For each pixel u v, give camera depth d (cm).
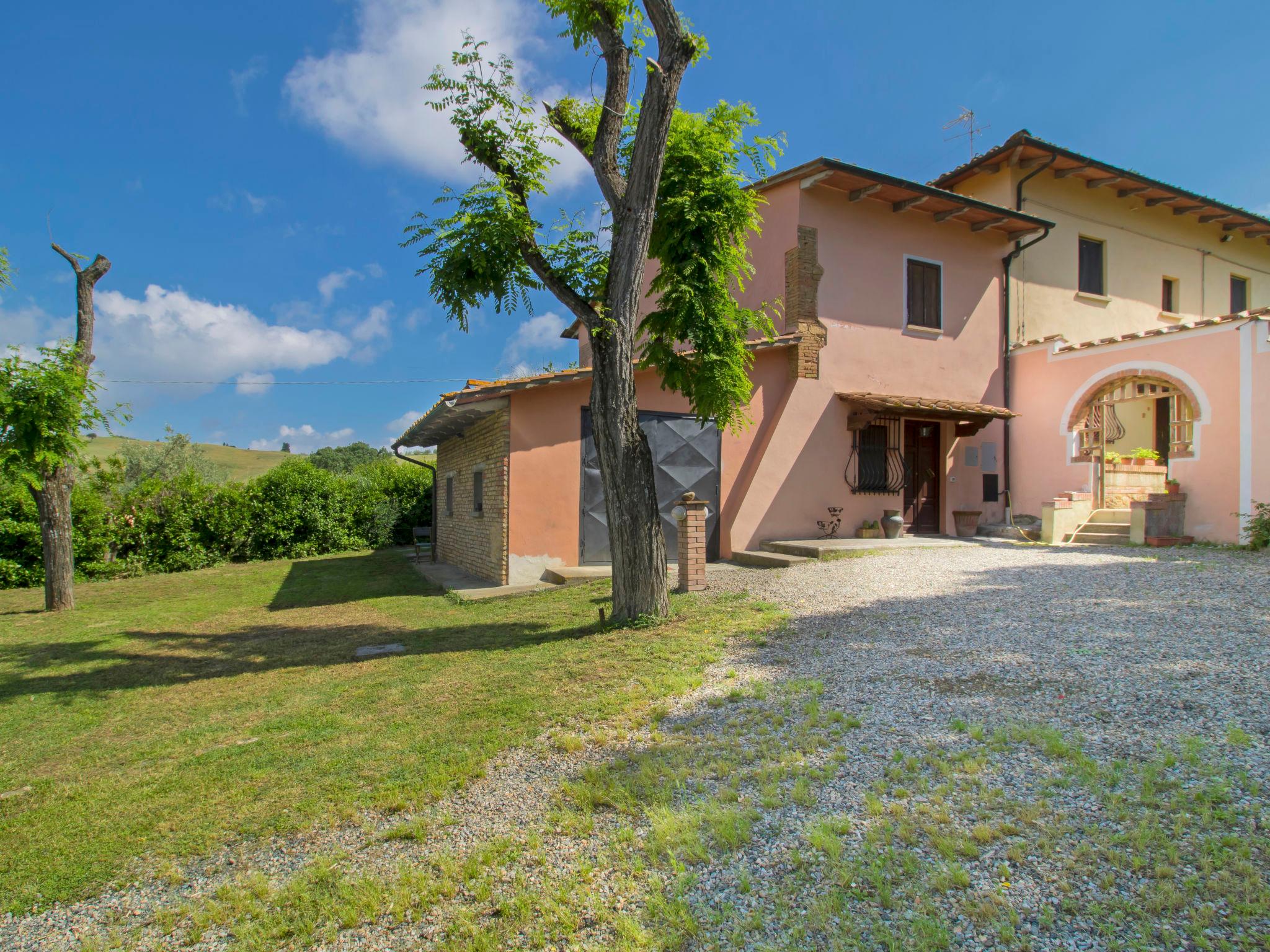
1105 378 1165
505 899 268
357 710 502
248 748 445
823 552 1006
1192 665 427
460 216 645
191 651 759
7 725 527
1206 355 1021
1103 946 208
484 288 679
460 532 1393
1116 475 1212
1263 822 256
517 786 361
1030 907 228
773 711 418
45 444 998
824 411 1179
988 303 1331
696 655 547
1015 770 315
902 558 952
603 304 693
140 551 1548
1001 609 609
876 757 343
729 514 1163
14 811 381
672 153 736
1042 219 1270
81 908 291
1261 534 920
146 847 335
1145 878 234
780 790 321
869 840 273
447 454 1550
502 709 468
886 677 454
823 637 564
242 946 257
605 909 257
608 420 669
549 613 793
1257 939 203
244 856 321
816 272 1160
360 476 2055
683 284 718
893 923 229
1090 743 334
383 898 277
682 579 820
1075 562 864
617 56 678
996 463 1327
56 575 1071
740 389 764
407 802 354
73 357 1052
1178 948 204
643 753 382
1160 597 618
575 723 434
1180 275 1562
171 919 279
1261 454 951
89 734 501
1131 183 1403
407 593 1095
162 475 3281
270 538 1756
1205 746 320
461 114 683
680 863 276
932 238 1279
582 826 314
